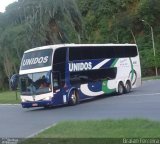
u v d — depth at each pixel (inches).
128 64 1572.3
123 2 3745.1
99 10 3789.4
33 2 2182.6
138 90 1653.5
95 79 1403.8
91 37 3700.8
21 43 2212.1
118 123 639.8
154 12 3585.1
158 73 3314.5
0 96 2014.0
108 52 1476.4
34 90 1264.8
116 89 1498.5
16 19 2362.2
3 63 2386.8
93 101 1365.7
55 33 2118.6
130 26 3609.7
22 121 963.3
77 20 2190.0
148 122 631.8
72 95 1302.9
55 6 2111.2
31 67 1280.8
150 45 3481.8
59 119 935.0
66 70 1291.8
